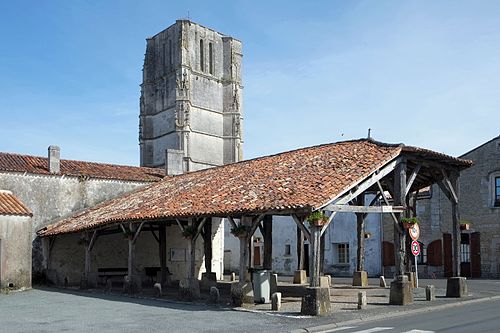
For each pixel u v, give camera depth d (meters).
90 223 21.94
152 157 53.31
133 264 20.00
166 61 52.50
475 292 18.33
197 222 17.38
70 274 26.38
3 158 27.16
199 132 51.41
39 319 13.41
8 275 21.86
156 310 14.77
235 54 55.16
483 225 27.22
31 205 26.14
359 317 12.45
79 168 29.05
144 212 19.02
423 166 16.89
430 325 11.15
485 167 27.47
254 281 15.60
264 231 19.38
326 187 14.15
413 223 15.16
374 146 16.70
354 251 31.27
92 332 11.34
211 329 11.32
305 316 12.76
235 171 20.73
